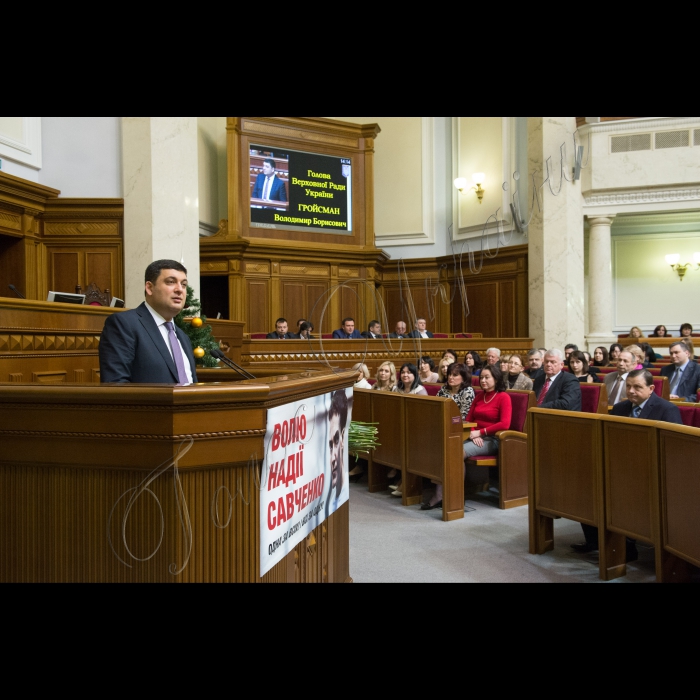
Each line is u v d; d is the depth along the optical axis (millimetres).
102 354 2500
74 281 9062
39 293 8984
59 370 4938
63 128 8930
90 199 8836
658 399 3973
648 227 14477
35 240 8930
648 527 3234
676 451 3029
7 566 1856
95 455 1774
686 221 14156
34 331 4621
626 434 3361
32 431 1807
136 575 1771
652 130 12141
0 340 4332
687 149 11984
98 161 8906
